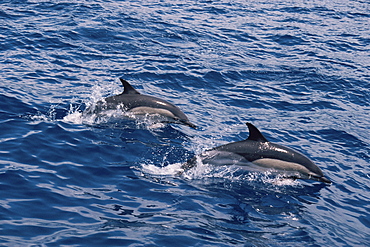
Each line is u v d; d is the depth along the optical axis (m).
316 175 16.83
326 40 35.00
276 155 16.97
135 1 40.78
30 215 13.07
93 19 33.66
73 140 17.72
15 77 23.12
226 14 40.22
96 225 12.92
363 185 16.97
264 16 40.69
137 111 19.97
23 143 16.95
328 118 22.67
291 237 13.35
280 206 15.08
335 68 29.34
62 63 25.95
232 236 13.06
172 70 26.67
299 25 38.53
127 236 12.53
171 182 15.79
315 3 46.84
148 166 16.66
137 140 18.47
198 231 13.11
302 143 19.88
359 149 19.75
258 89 25.64
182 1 43.00
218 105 23.12
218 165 16.97
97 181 15.33
